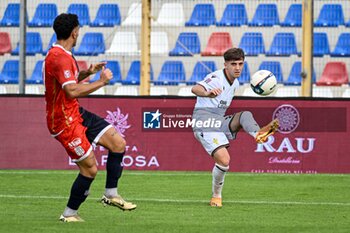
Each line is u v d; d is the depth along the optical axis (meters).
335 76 52.47
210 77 27.17
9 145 39.59
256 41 52.03
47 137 39.56
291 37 51.91
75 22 20.55
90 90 20.20
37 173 37.62
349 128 39.16
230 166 39.31
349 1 53.16
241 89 51.22
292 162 39.28
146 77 42.66
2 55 51.72
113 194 21.78
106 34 52.00
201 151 39.34
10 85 51.72
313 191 31.62
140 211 24.84
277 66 51.53
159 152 39.47
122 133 39.44
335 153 39.25
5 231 19.97
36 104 39.44
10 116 39.53
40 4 51.50
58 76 20.16
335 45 52.78
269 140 39.22
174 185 33.28
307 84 41.12
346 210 25.67
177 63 51.59
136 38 51.62
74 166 39.56
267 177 37.12
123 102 39.38
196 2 52.31
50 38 51.41
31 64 51.44
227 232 20.45
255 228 21.23
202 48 52.12
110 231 20.16
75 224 21.25
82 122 21.59
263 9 52.22
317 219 23.36
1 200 27.41
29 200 27.45
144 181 34.72
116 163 21.66
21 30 40.59
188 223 22.09
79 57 51.81
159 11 52.47
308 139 39.28
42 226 20.80
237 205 26.88
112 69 51.84
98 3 52.09
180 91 51.25
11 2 51.75
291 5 52.19
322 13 53.19
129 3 52.09
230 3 52.31
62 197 28.45
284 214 24.50
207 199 28.66
